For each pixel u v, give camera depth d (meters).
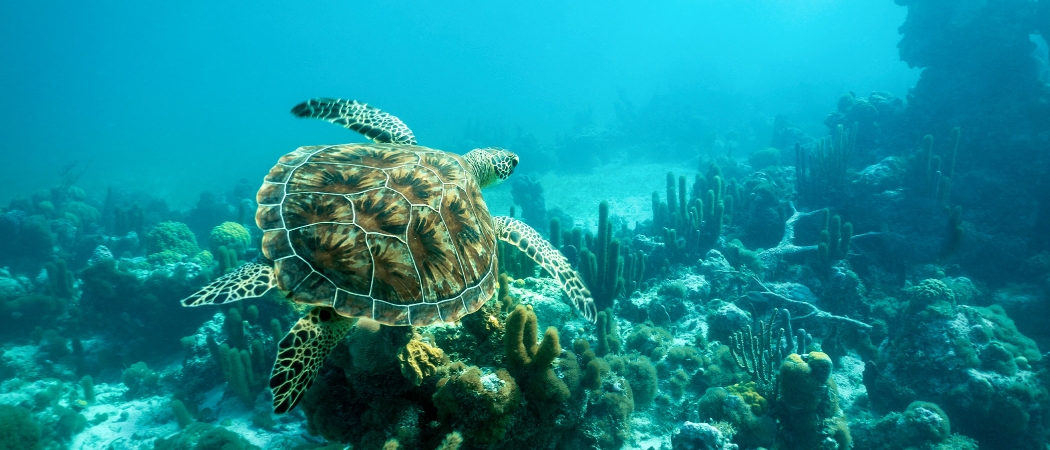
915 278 11.86
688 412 7.58
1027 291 11.75
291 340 3.03
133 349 11.19
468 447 4.21
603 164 35.06
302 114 5.02
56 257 15.97
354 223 3.33
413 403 4.40
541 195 22.83
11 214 15.84
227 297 2.86
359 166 3.87
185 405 9.20
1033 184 13.44
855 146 17.92
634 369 7.30
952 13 16.39
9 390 9.82
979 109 15.16
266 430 8.12
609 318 8.69
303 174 3.64
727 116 45.91
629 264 10.75
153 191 37.88
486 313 4.86
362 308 3.07
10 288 12.65
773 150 26.09
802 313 10.31
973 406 7.79
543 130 57.06
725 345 8.84
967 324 8.77
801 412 6.78
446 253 3.56
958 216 11.73
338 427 4.64
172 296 11.47
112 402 9.76
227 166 49.53
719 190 14.59
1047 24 14.94
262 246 3.16
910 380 8.60
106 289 11.27
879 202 13.22
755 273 11.77
